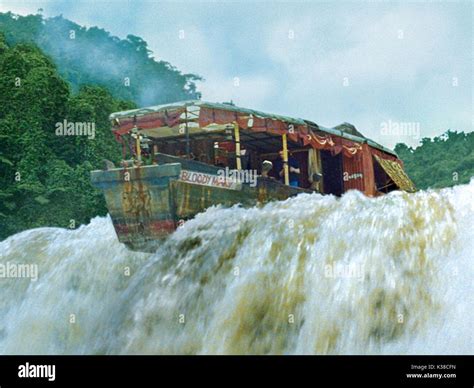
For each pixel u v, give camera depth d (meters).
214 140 20.59
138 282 17.16
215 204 17.81
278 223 16.17
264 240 15.95
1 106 48.06
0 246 20.84
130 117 18.80
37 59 54.09
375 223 14.99
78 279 19.11
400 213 14.92
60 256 19.92
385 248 14.46
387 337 13.39
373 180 24.11
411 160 82.00
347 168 23.58
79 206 44.50
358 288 14.11
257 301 14.97
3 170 44.94
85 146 48.56
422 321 13.26
